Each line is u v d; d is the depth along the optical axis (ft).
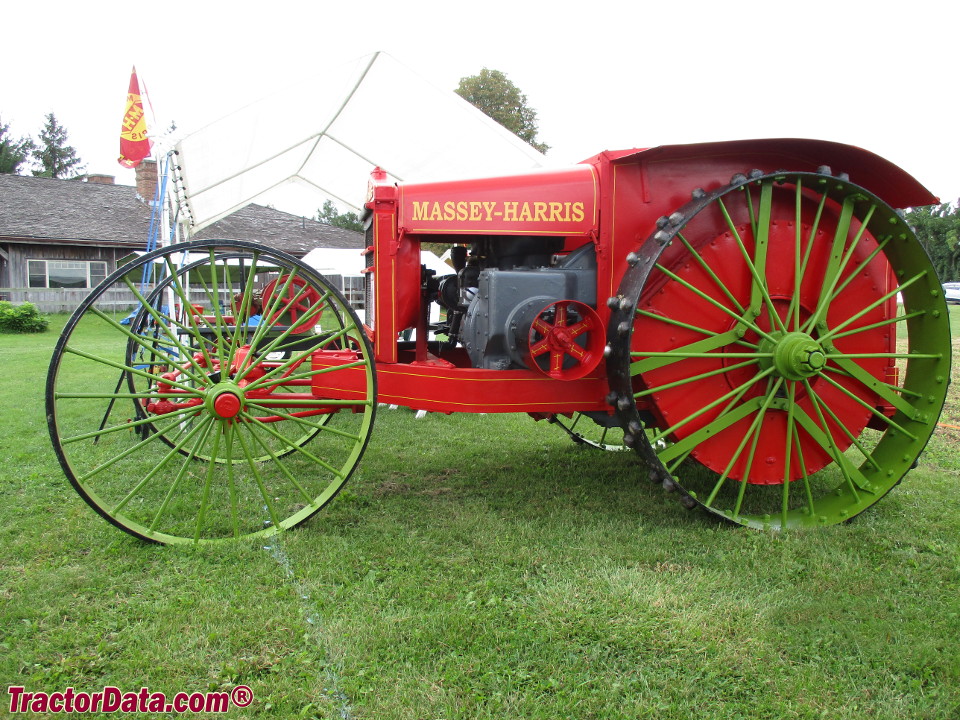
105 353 35.99
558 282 10.38
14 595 8.31
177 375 14.66
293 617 7.80
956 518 11.02
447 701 6.37
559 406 10.63
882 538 10.19
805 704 6.44
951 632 7.63
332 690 6.52
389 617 7.82
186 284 26.86
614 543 9.93
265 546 9.71
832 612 8.01
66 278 62.95
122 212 70.18
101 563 9.20
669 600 8.21
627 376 9.29
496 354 10.41
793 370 9.97
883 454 11.42
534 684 6.67
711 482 12.94
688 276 10.43
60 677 6.73
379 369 11.00
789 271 10.77
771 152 10.58
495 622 7.72
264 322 10.24
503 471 13.85
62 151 173.37
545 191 10.59
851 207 10.30
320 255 51.21
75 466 13.99
